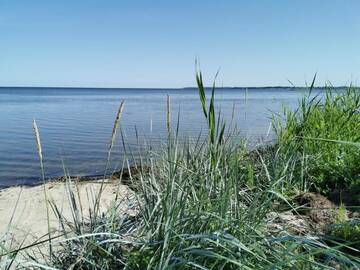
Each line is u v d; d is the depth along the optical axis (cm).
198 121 1780
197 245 261
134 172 773
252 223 283
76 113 3541
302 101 622
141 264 263
